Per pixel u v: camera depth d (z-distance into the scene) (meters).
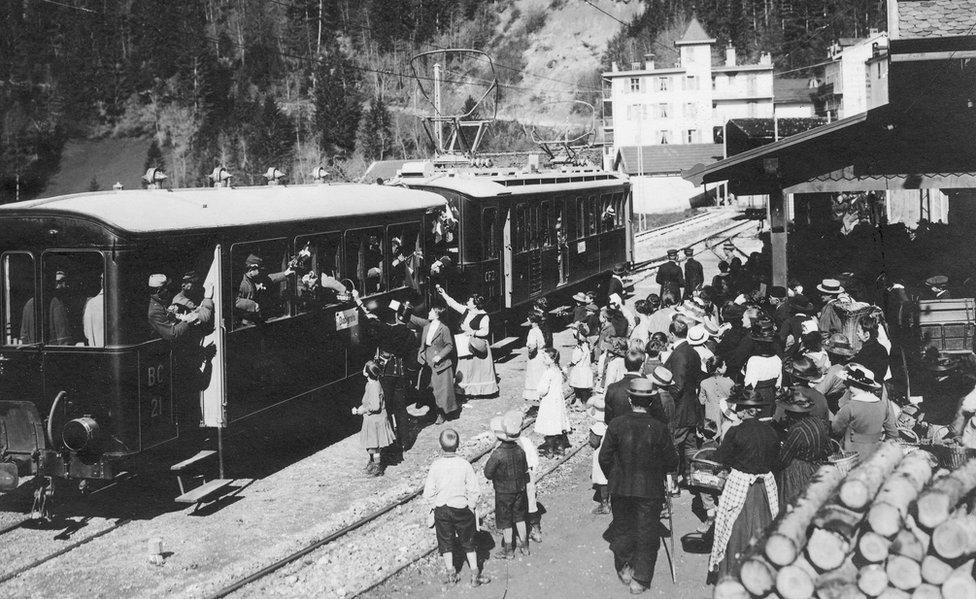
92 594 8.60
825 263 22.25
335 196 14.84
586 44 181.38
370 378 12.41
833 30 139.00
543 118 164.75
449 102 168.75
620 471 8.26
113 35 161.88
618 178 29.83
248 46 167.38
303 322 13.15
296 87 162.75
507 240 20.48
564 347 21.59
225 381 11.41
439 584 8.72
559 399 12.74
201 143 149.75
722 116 99.94
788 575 6.11
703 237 49.81
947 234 21.48
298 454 13.77
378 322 13.52
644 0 183.00
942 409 11.31
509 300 20.53
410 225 16.52
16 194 139.62
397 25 180.62
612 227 28.42
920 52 12.59
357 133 149.75
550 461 12.64
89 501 11.50
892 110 15.36
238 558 9.48
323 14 177.38
